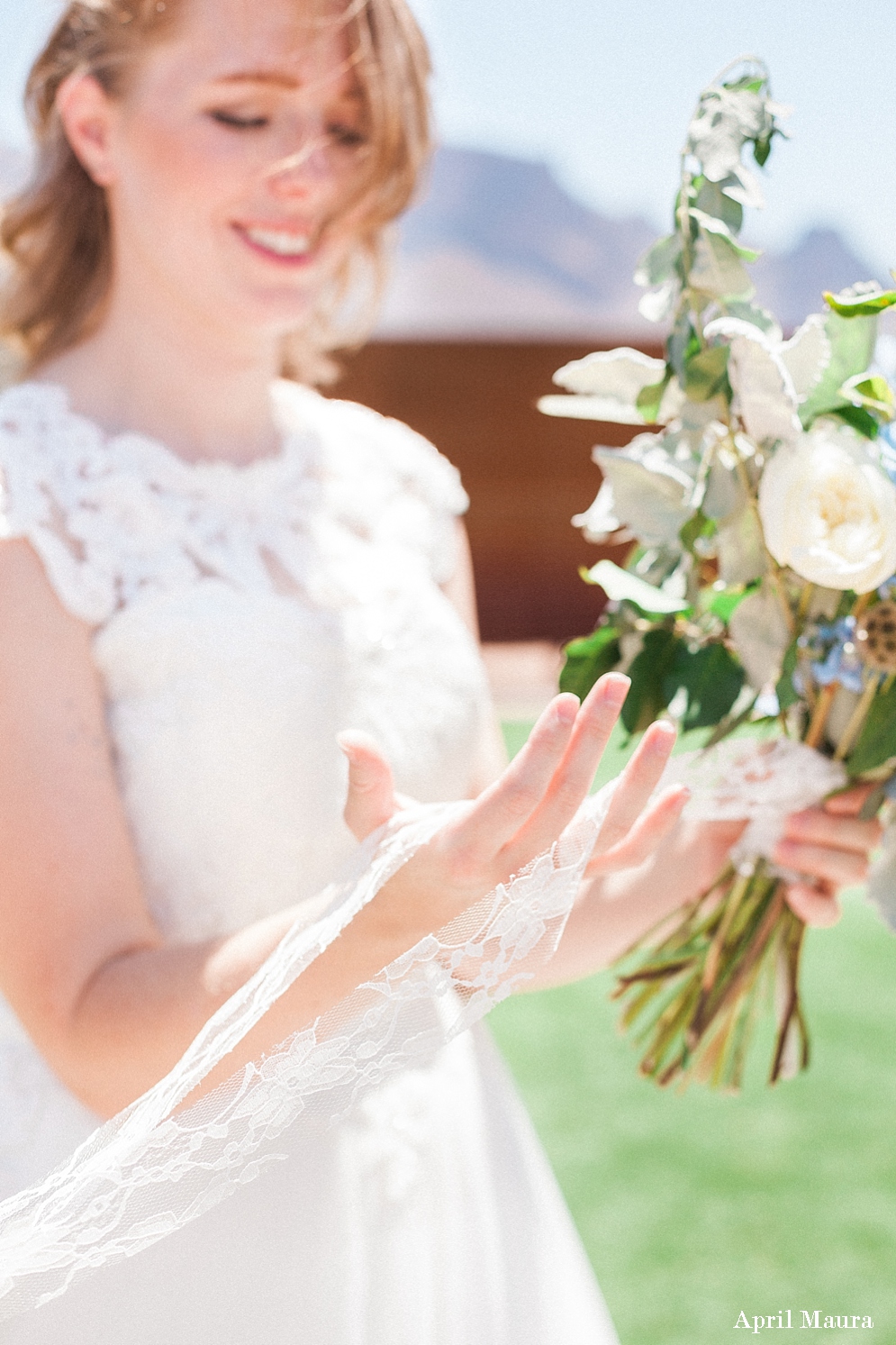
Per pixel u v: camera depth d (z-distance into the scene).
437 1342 1.22
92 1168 0.94
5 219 1.38
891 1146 3.28
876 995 4.20
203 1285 1.11
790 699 1.17
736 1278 2.74
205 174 1.23
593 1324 1.33
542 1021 4.07
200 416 1.36
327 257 1.34
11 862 1.07
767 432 1.14
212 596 1.22
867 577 1.11
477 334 10.82
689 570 1.23
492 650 10.27
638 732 1.25
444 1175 1.26
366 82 1.28
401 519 1.48
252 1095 0.93
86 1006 1.03
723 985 1.35
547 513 10.93
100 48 1.25
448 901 0.92
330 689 1.27
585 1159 3.24
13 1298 0.96
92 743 1.12
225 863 1.20
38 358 1.38
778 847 1.28
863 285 1.16
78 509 1.18
